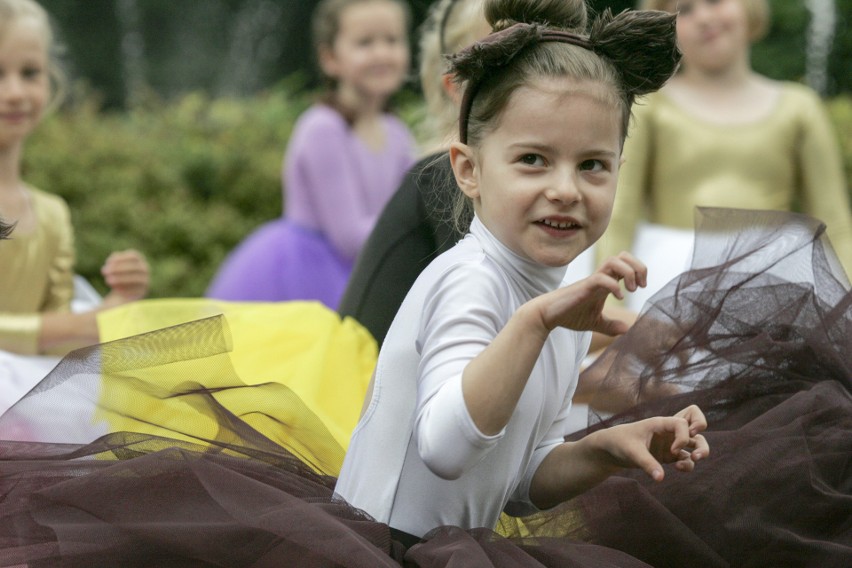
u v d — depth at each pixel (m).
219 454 5.82
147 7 43.62
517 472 5.53
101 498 5.25
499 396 4.72
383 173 14.27
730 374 6.36
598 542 5.75
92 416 5.93
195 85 43.44
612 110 5.19
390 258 7.64
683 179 11.45
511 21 5.74
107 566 5.19
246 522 5.12
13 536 5.43
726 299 6.47
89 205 20.59
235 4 43.91
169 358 6.05
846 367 6.38
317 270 14.30
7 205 10.14
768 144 11.52
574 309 4.68
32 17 10.23
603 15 5.39
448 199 7.22
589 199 5.15
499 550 5.25
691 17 11.58
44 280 10.42
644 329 6.39
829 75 31.28
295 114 23.80
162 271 20.28
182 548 5.13
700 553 5.66
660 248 11.20
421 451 4.89
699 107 11.59
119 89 43.56
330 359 7.90
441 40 8.74
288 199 14.59
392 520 5.46
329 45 14.08
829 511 5.83
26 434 5.89
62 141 21.23
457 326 5.05
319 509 5.19
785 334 6.43
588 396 6.50
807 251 6.61
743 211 6.71
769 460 5.86
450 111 8.06
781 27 31.20
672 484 5.87
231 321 8.21
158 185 21.36
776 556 5.77
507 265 5.29
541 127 5.10
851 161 19.95
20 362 8.69
